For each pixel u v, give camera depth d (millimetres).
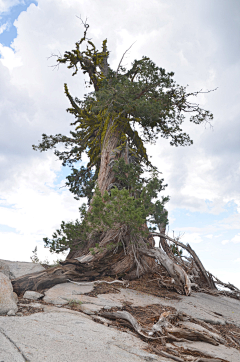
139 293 10180
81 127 21578
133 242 12727
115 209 11508
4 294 6957
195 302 10188
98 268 11922
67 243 13703
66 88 21516
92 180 21000
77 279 10758
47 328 5453
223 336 7113
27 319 5922
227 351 5961
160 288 11766
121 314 6852
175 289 11727
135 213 11133
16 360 3811
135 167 15422
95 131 21062
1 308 6480
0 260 10375
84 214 13469
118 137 18000
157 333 6145
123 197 11562
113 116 18656
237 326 8227
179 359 5105
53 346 4543
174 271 12102
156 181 13672
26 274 9539
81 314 6953
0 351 4047
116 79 18094
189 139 21188
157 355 5070
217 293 13219
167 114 18453
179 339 6090
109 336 5555
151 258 13758
